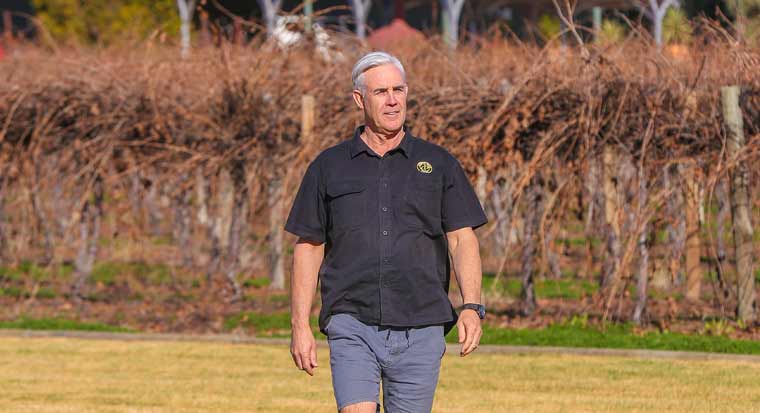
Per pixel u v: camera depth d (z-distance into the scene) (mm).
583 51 35000
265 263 46531
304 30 40531
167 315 37594
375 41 53188
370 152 15055
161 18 79812
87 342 32844
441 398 25000
